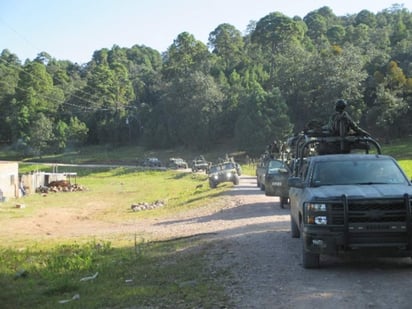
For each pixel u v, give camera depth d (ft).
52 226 85.71
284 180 63.46
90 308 25.27
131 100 410.93
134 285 29.55
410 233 25.89
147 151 351.67
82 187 185.37
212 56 429.79
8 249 53.98
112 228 74.43
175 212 85.20
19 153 366.22
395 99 249.14
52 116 391.65
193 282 27.86
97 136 393.70
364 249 26.18
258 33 434.30
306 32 514.68
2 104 383.86
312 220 27.07
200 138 320.29
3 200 139.03
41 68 401.70
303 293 23.85
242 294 24.43
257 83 315.37
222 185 119.65
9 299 30.17
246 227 49.57
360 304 21.79
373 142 39.86
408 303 21.62
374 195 26.43
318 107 275.39
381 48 366.02
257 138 265.13
